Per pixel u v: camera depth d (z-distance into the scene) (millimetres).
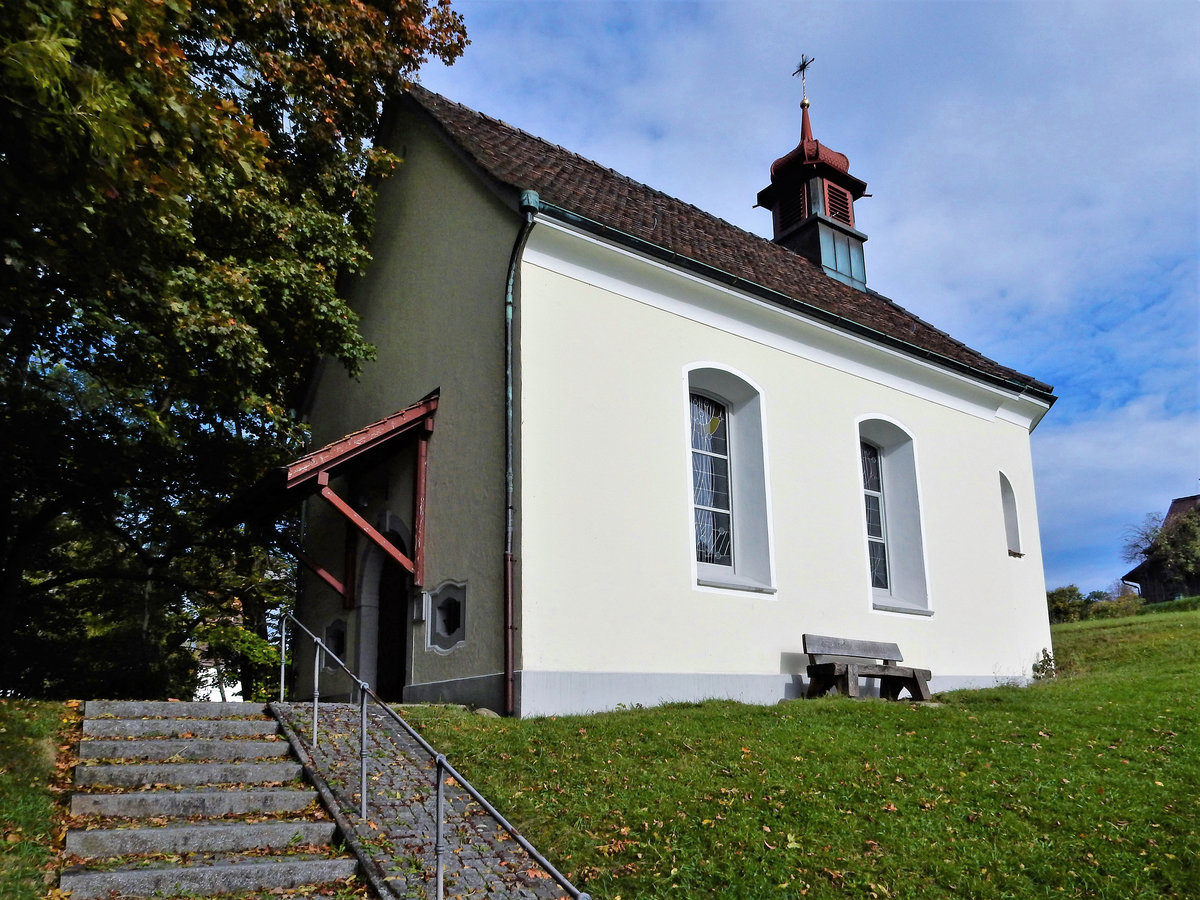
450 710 9562
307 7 12891
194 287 11125
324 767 7277
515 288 10734
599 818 6629
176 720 7770
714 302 12547
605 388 11109
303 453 15711
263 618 23078
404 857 5918
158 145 7129
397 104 14070
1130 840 6551
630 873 5895
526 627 9789
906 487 15000
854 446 13984
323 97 13352
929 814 6938
